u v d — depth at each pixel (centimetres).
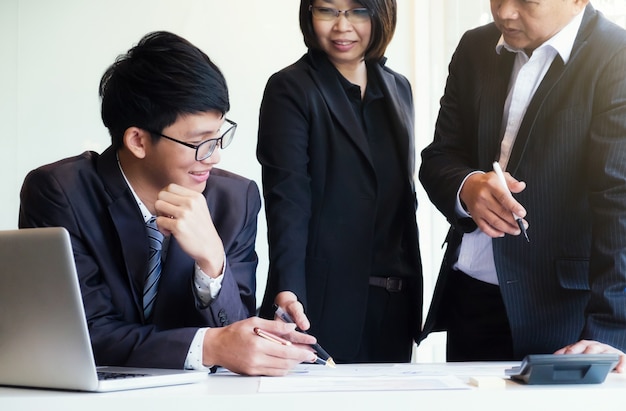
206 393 112
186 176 169
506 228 180
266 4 391
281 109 218
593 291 178
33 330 122
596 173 183
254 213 187
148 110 164
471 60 214
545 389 113
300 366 160
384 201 224
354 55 221
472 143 212
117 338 155
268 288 212
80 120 394
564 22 189
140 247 170
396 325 225
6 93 390
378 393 110
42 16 391
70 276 117
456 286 214
